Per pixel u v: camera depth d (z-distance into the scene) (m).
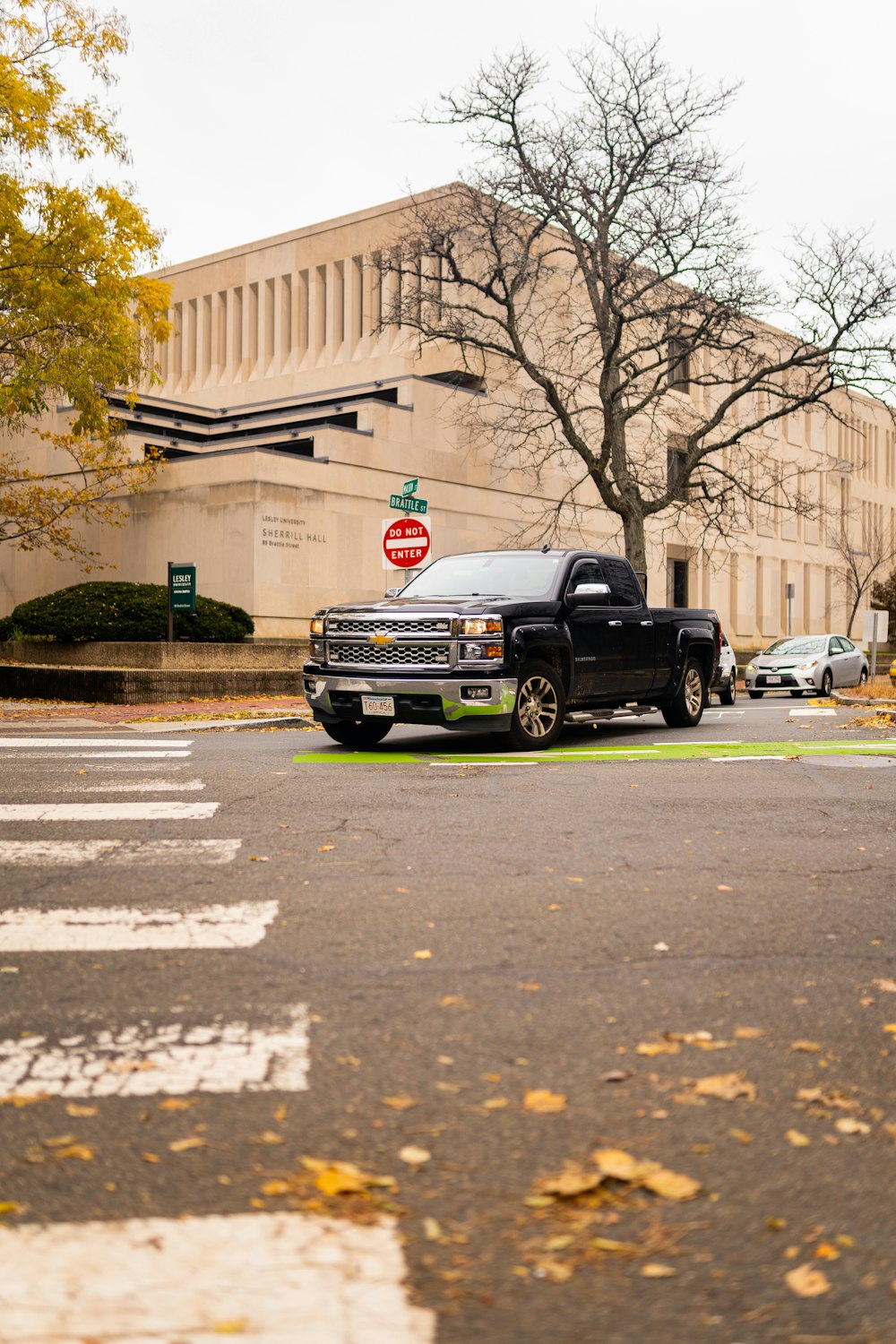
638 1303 2.46
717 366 51.09
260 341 48.25
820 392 32.22
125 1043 3.93
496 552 14.52
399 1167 3.03
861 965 4.81
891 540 70.31
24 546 28.38
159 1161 3.07
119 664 25.50
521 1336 2.35
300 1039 3.96
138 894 5.91
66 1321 2.37
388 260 35.03
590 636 13.65
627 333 41.44
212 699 21.94
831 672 30.14
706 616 16.22
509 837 7.36
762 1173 3.01
